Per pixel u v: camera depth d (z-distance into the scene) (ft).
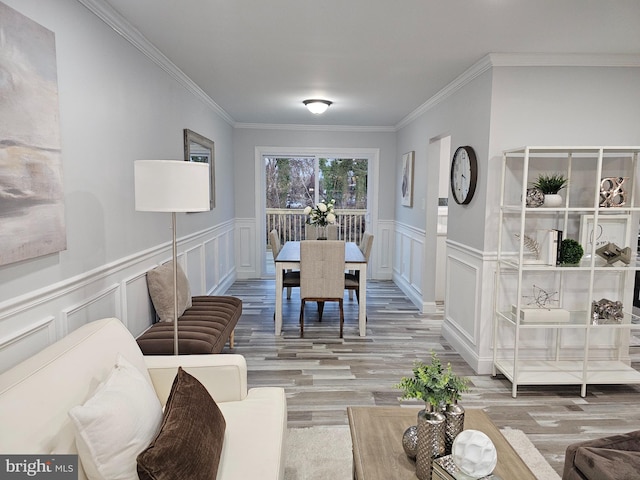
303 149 20.94
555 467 6.98
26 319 5.47
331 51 9.88
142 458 3.74
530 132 10.12
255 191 21.16
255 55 10.18
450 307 12.94
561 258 9.64
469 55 10.02
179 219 11.95
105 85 7.59
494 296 10.50
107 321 5.82
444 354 12.00
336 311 16.15
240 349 12.26
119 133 8.18
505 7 7.41
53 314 6.04
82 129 6.81
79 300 6.71
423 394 4.53
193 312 10.18
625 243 10.10
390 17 7.91
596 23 8.05
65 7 6.30
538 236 9.85
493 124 10.09
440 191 18.66
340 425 8.22
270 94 14.25
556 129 10.12
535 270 9.88
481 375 10.63
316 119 19.22
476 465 3.97
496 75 9.98
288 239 22.49
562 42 9.08
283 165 21.90
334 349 12.29
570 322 9.64
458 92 12.25
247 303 17.12
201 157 14.20
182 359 6.39
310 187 22.07
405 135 19.13
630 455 4.69
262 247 21.79
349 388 9.82
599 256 10.02
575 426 8.29
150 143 9.82
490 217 10.34
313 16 7.92
